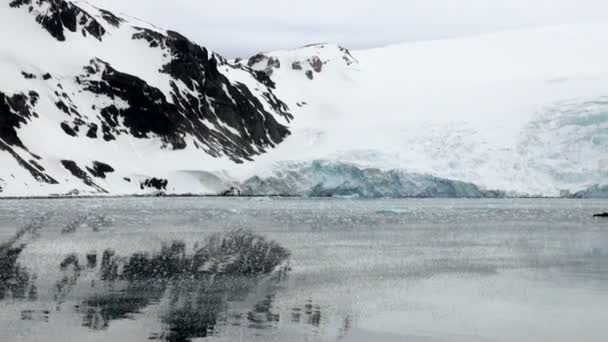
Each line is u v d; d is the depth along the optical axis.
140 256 41.47
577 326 24.03
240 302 27.36
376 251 45.94
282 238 54.41
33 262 38.12
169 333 22.09
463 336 22.58
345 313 25.69
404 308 26.77
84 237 53.09
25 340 20.95
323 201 126.00
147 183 143.12
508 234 59.81
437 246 49.47
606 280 34.00
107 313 24.86
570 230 64.31
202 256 41.88
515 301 28.41
